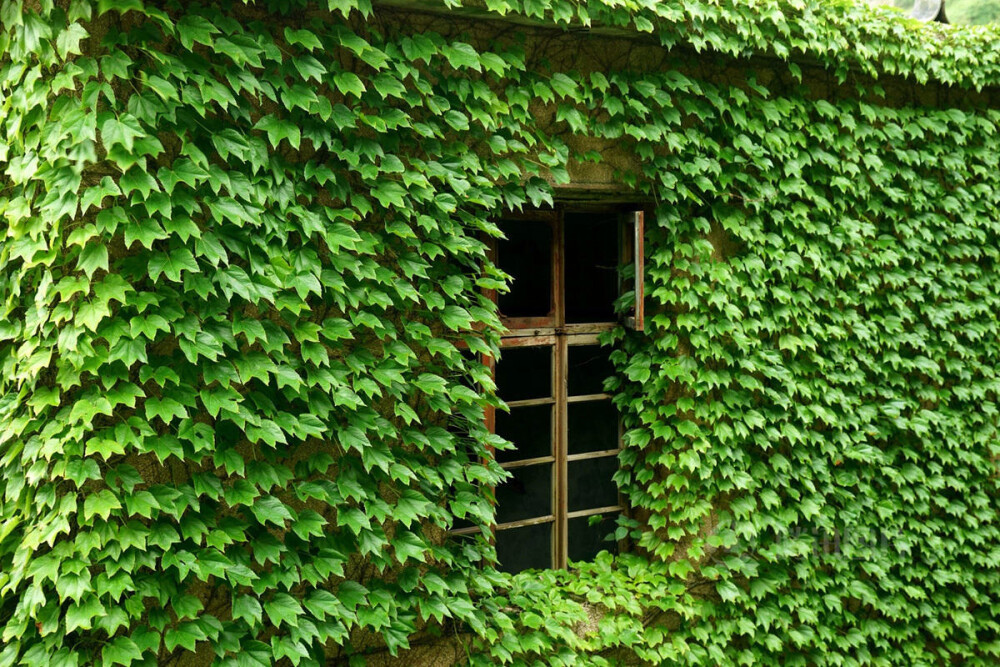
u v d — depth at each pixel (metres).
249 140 3.21
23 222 2.93
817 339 4.90
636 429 4.50
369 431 3.62
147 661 2.96
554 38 4.10
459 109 3.79
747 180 4.56
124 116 2.84
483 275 4.07
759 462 4.71
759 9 4.27
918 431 5.11
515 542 4.38
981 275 5.45
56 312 2.85
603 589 4.31
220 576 3.04
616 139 4.32
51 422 2.88
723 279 4.52
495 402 3.85
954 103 5.33
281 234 3.27
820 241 4.88
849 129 4.94
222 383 3.11
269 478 3.27
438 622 3.79
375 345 3.70
